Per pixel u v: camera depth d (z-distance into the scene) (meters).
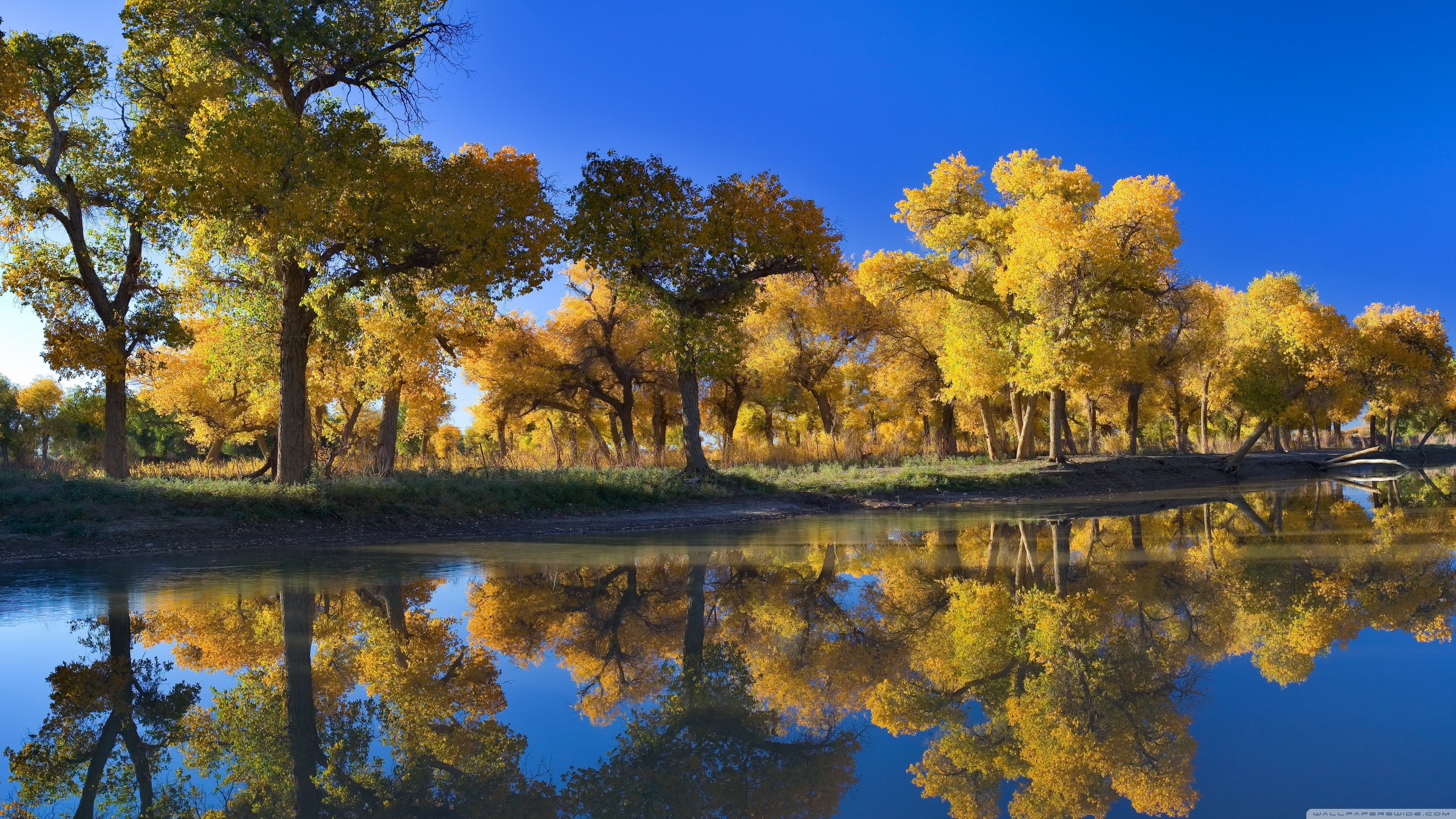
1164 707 4.28
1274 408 29.36
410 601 7.52
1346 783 3.20
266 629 6.30
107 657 5.48
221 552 10.98
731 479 20.36
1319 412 37.50
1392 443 49.12
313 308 15.66
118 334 19.00
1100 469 26.88
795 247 20.94
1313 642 5.56
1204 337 32.31
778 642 5.94
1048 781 3.35
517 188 17.50
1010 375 26.47
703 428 45.22
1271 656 5.22
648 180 20.06
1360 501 18.78
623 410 34.91
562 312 34.44
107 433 19.28
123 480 15.09
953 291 29.39
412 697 4.68
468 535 13.23
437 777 3.52
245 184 13.68
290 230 14.00
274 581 8.65
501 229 16.36
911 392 35.66
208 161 13.45
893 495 20.66
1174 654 5.36
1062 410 28.20
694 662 5.44
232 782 3.46
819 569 9.38
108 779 3.47
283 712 4.41
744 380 36.44
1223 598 7.12
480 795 3.29
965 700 4.57
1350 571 8.52
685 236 19.89
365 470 21.69
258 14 14.27
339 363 22.16
